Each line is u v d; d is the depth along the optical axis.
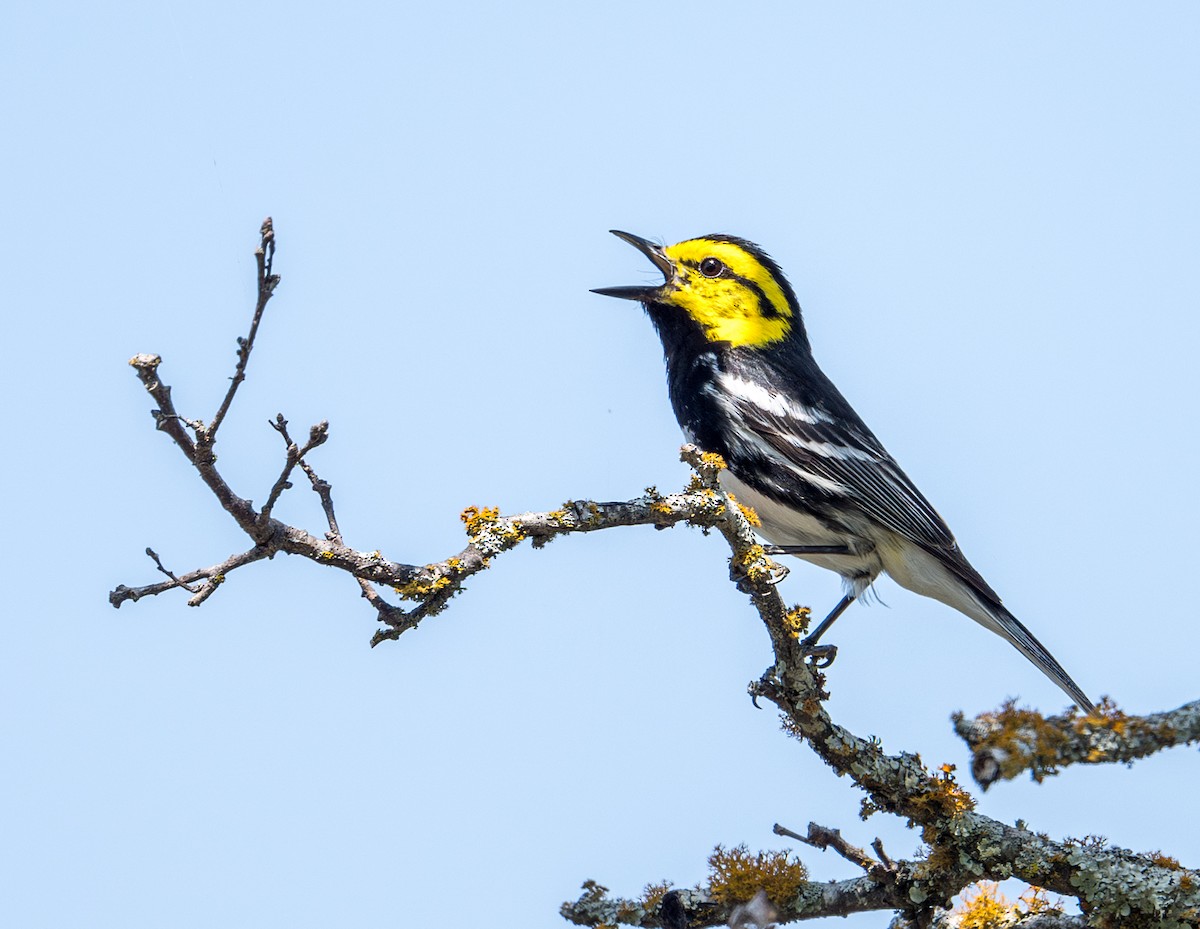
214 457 8.45
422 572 9.70
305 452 8.62
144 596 8.68
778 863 10.49
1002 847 10.20
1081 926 10.13
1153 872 10.00
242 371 8.11
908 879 10.30
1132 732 7.57
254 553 9.00
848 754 10.70
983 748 7.62
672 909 10.17
